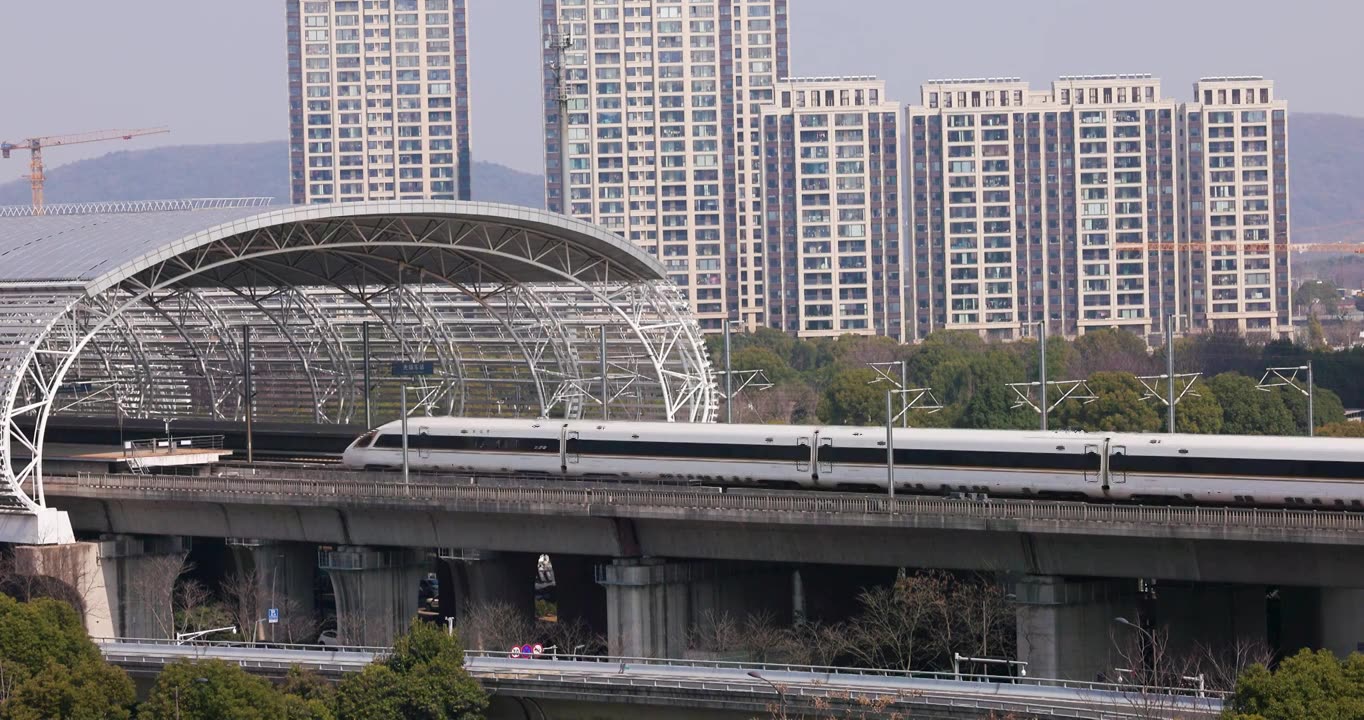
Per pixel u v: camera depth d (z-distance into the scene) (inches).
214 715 4018.2
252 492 5733.3
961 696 3806.6
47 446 7731.3
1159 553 4419.3
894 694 3823.8
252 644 4906.5
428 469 6284.5
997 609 4707.2
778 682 3998.5
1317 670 3472.0
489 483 5669.3
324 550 6501.0
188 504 5954.7
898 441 5236.2
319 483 5625.0
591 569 5959.6
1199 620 4808.1
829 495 4800.7
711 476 5595.5
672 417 7455.7
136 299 6156.5
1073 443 4948.3
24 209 7194.9
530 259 6717.5
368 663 4367.6
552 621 6122.1
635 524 5191.9
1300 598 4918.8
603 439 5861.2
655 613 5182.1
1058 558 4574.3
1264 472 4662.9
